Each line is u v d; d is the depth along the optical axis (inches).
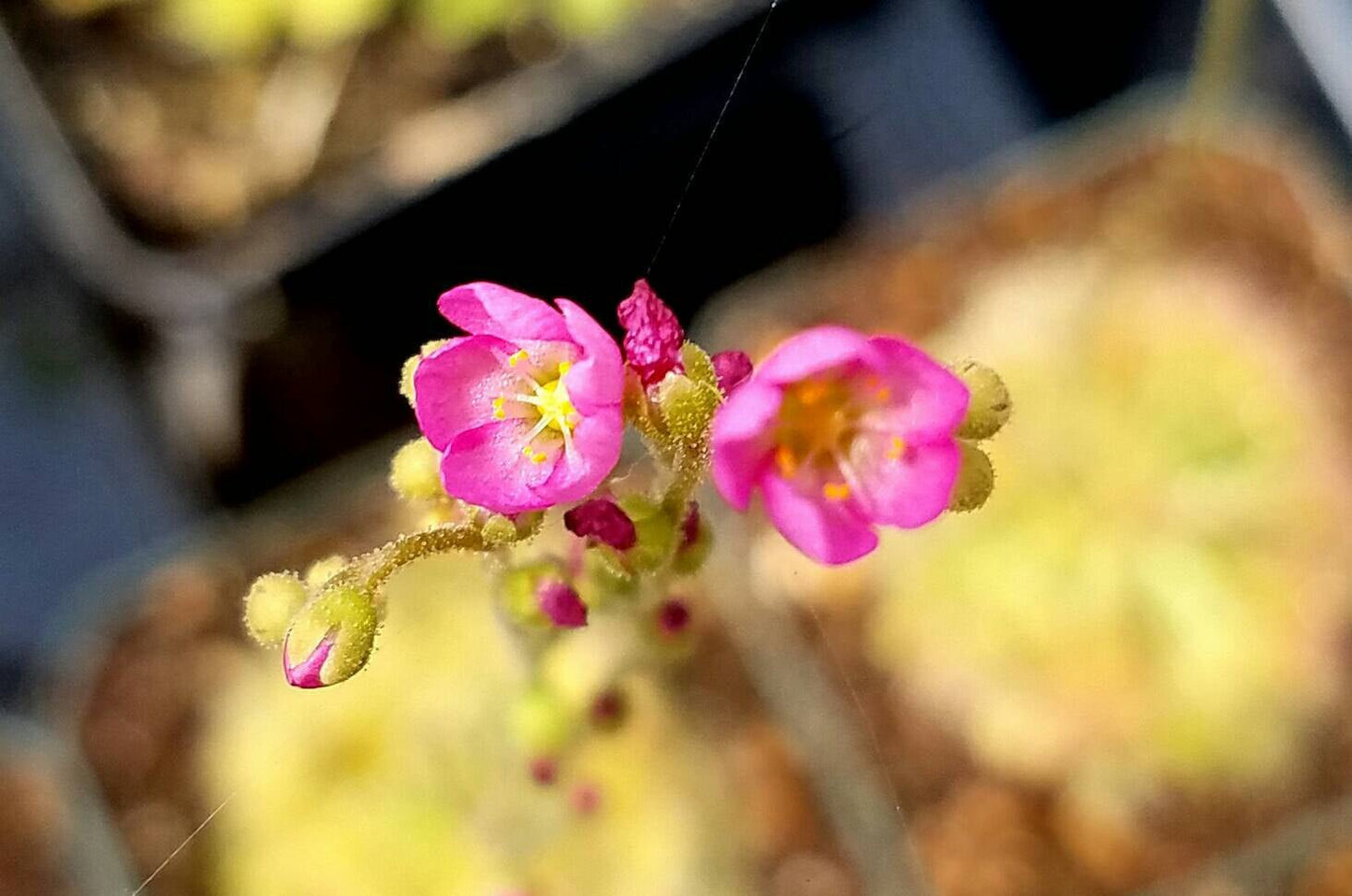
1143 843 5.6
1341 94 6.6
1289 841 5.5
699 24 5.9
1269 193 6.1
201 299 5.9
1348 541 5.7
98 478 6.5
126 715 5.6
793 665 5.6
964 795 5.6
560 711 4.7
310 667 3.9
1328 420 5.8
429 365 3.9
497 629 4.9
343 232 5.8
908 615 5.7
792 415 3.9
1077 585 5.6
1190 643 5.6
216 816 5.4
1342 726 5.6
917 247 6.2
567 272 5.7
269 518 5.8
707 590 5.5
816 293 6.1
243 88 6.2
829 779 5.5
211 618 5.7
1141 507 5.7
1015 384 5.8
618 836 5.3
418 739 5.3
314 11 6.0
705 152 5.3
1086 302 6.0
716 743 5.5
